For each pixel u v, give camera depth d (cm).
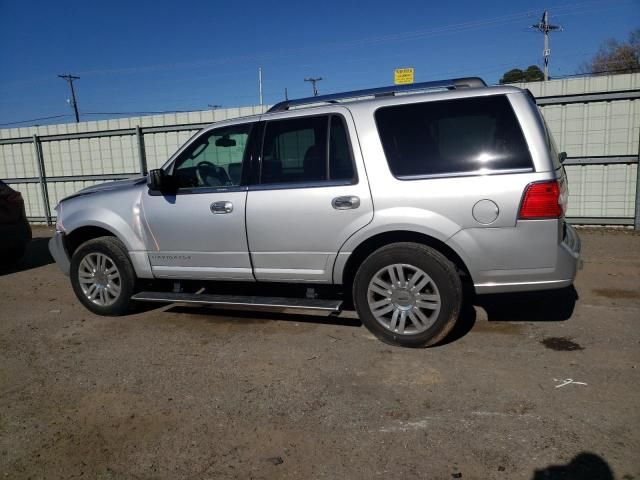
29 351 463
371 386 365
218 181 486
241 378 388
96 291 546
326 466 277
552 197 376
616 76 880
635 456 271
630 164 902
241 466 280
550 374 371
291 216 442
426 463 275
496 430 302
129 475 277
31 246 1049
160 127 1177
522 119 386
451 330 418
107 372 410
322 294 484
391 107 421
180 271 501
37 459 296
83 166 1273
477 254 392
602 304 523
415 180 403
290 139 450
